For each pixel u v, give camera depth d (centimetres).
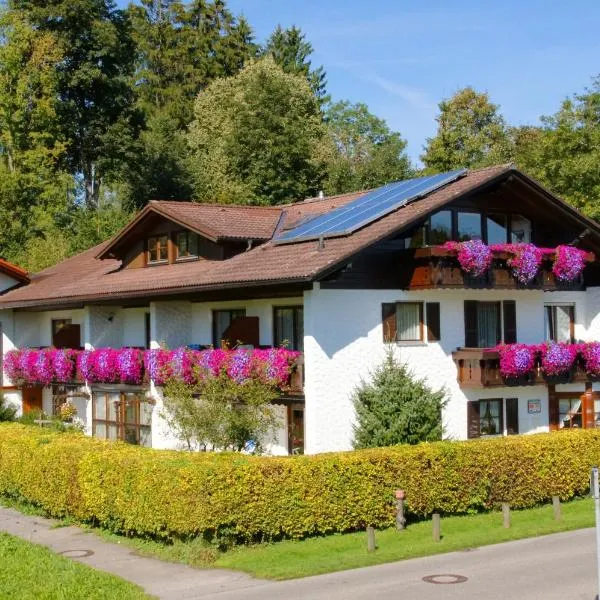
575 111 4659
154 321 2855
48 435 2314
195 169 5978
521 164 5300
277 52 7900
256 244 2809
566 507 2159
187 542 1764
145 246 3166
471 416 2622
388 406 2253
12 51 5184
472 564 1636
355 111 7362
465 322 2639
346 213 2719
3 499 2353
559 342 2811
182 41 7638
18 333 3716
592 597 1397
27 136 5269
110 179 5825
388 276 2477
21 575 1546
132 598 1416
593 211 4378
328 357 2353
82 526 2033
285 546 1789
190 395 2327
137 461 1858
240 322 2634
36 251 4534
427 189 2616
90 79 5512
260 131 5859
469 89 6259
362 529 1911
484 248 2477
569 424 2852
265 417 2322
